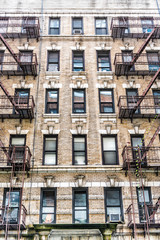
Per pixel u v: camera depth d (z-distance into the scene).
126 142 20.30
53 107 21.78
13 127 20.69
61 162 19.56
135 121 21.03
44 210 18.41
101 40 24.53
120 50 24.08
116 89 22.28
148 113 21.47
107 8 26.30
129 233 17.52
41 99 21.81
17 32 24.59
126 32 25.28
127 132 20.64
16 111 21.19
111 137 20.72
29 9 26.28
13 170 18.78
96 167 19.33
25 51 24.02
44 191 18.92
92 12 26.03
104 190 18.88
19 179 18.98
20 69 23.06
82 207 18.50
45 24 25.39
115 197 18.81
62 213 18.12
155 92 22.48
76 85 22.38
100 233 17.11
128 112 20.56
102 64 23.67
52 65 23.55
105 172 19.27
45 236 17.14
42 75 22.78
